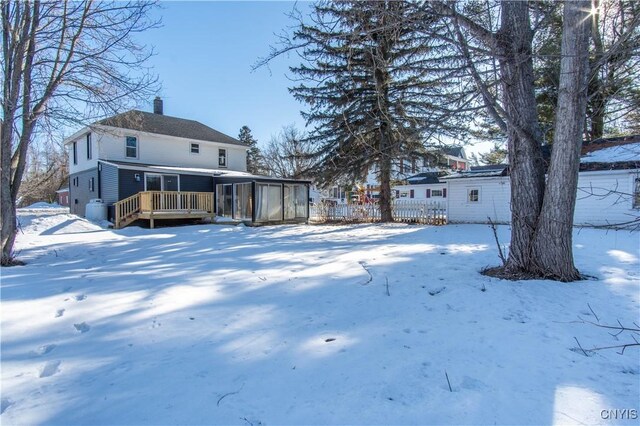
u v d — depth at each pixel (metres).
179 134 21.42
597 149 14.66
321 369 2.81
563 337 3.32
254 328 3.72
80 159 21.06
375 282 5.44
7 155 7.55
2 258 7.41
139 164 18.44
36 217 15.45
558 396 2.35
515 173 5.67
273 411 2.26
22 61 7.66
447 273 5.80
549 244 5.29
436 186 31.42
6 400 2.41
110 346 3.29
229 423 2.13
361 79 15.25
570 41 4.95
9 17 7.55
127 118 9.63
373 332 3.56
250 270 6.56
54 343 3.36
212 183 21.03
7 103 7.52
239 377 2.71
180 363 2.95
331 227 16.64
